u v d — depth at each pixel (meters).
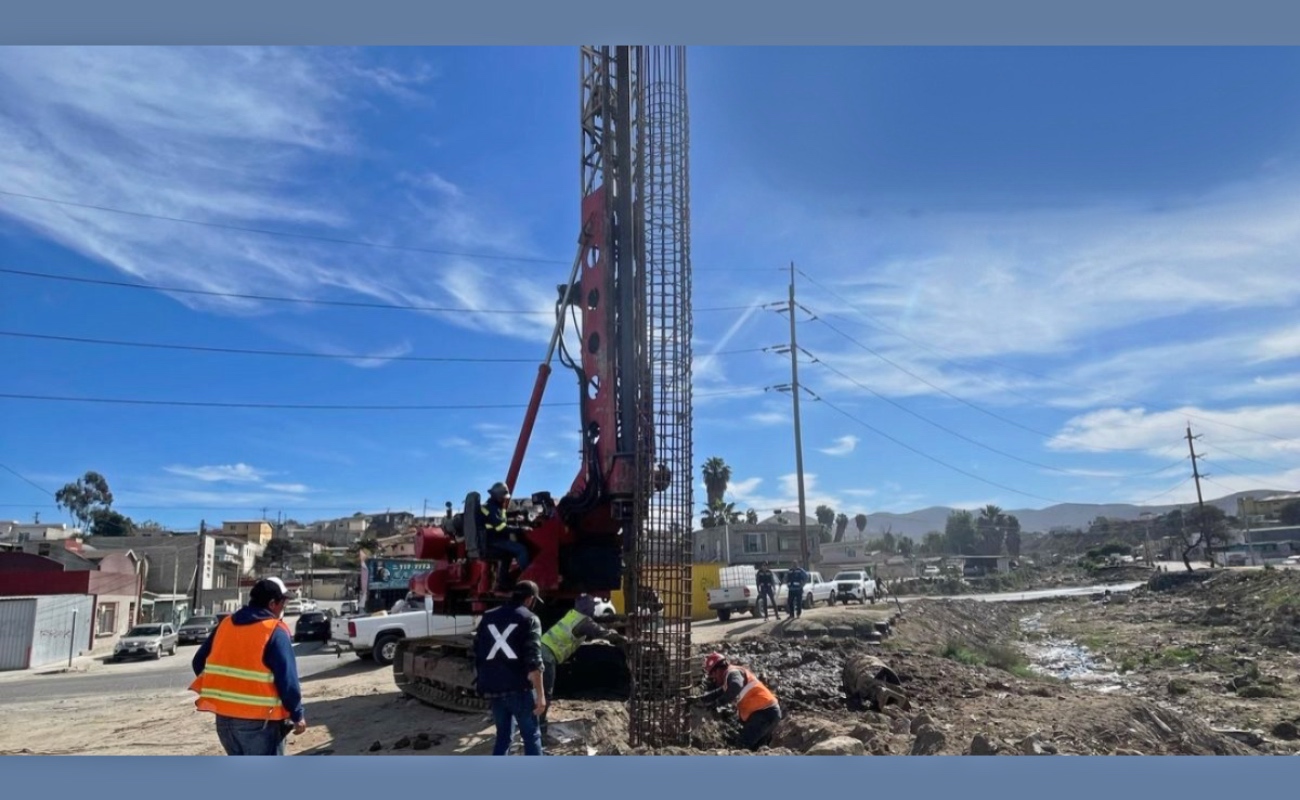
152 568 78.44
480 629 7.68
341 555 119.56
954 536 118.44
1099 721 10.73
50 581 48.47
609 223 11.62
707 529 66.06
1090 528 136.00
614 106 11.84
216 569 93.19
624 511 11.18
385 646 22.64
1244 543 95.12
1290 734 13.42
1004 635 33.41
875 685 13.16
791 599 27.41
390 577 38.09
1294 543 90.69
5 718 15.54
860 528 119.44
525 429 12.49
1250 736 12.73
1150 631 32.28
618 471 11.15
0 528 84.75
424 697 14.39
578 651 12.89
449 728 11.58
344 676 20.69
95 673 32.34
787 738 10.11
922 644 24.64
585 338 11.97
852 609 31.94
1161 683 19.77
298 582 93.06
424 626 22.86
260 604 6.30
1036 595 53.88
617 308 11.57
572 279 12.16
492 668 7.47
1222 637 28.47
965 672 17.05
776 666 16.83
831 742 8.73
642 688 9.99
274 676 6.08
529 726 7.43
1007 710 12.06
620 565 12.29
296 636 37.59
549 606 12.45
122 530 97.88
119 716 15.23
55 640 39.75
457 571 13.24
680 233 10.66
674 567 10.24
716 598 31.53
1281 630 26.69
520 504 12.47
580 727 10.26
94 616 49.25
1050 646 30.16
